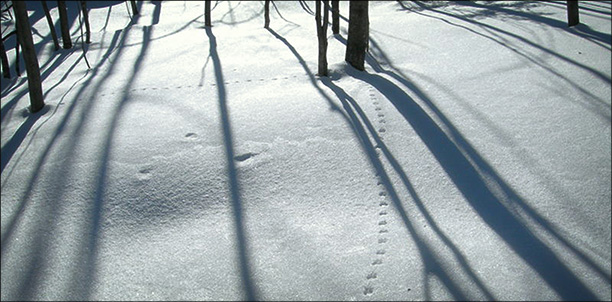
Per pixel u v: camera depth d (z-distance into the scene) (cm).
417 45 678
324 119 406
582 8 934
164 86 496
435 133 392
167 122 400
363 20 532
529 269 252
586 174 345
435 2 1154
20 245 262
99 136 373
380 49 662
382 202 304
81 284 239
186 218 289
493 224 288
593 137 395
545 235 282
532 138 393
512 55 605
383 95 463
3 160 340
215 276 244
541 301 231
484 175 339
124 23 1018
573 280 246
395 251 261
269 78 520
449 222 289
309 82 503
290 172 333
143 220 286
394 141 376
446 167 345
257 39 736
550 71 542
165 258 256
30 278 241
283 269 248
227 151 355
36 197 299
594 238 283
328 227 281
